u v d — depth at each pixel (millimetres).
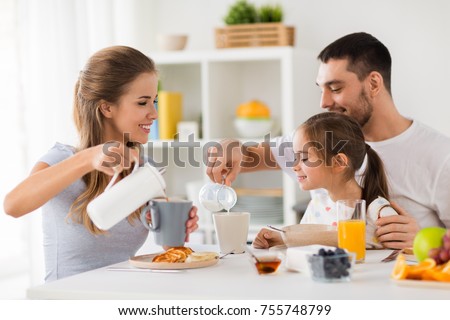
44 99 3318
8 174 3629
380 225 1969
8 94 3600
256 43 3885
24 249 3775
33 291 1478
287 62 3766
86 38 3531
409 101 3945
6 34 3580
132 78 2084
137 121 2113
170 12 4449
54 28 3354
